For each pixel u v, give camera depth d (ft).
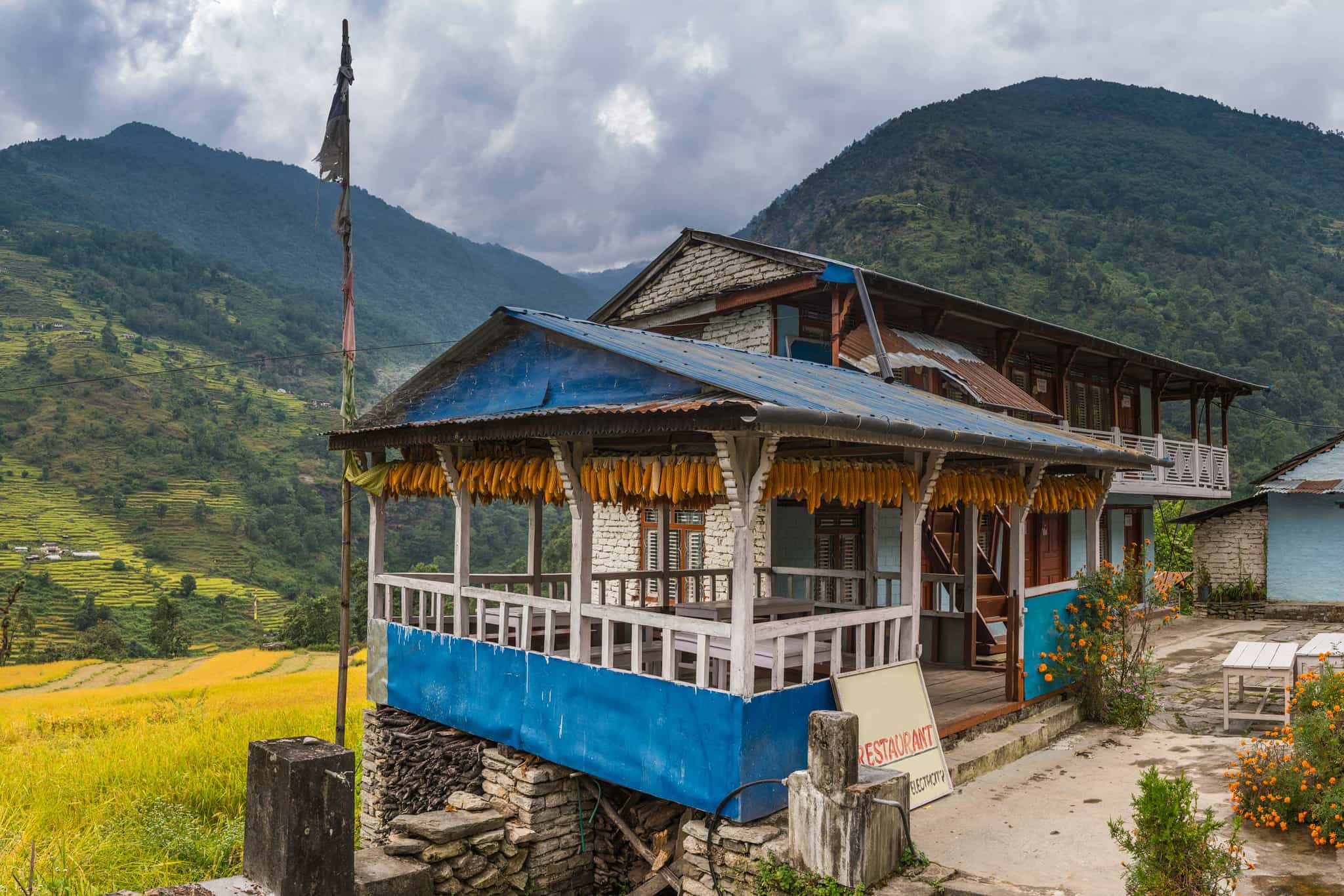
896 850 19.15
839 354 45.85
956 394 53.78
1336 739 22.08
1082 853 20.86
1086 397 69.62
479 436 26.04
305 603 224.94
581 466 24.93
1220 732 31.99
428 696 30.68
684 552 51.65
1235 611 71.51
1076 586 34.78
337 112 40.47
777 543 44.34
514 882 25.88
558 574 35.76
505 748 27.81
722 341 53.42
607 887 27.04
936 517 43.47
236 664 164.76
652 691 22.59
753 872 19.84
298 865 16.47
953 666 36.32
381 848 24.34
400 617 35.99
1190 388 78.28
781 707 21.34
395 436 29.66
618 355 25.05
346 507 39.24
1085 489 34.27
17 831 33.37
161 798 40.37
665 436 24.47
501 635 27.78
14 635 263.70
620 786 27.50
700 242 55.52
